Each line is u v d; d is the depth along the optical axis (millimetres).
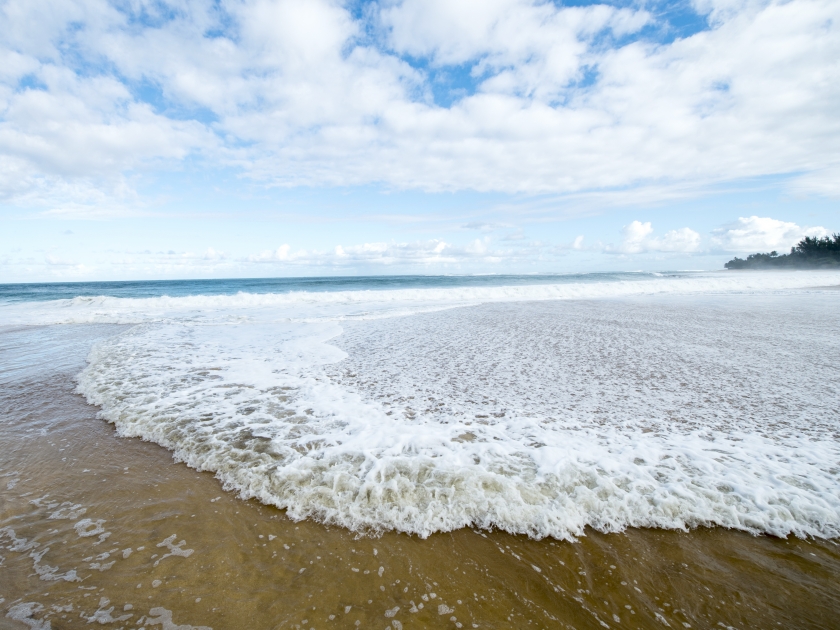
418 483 3305
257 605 2289
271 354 8094
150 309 17406
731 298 19281
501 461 3637
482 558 2650
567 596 2363
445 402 5203
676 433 4203
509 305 17609
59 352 8656
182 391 5758
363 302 21094
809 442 3957
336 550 2721
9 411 5176
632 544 2736
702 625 2168
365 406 5094
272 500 3225
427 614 2246
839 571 2484
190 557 2643
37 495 3324
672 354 7664
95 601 2293
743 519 2900
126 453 4070
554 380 6125
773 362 6977
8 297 27750
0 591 2342
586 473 3410
